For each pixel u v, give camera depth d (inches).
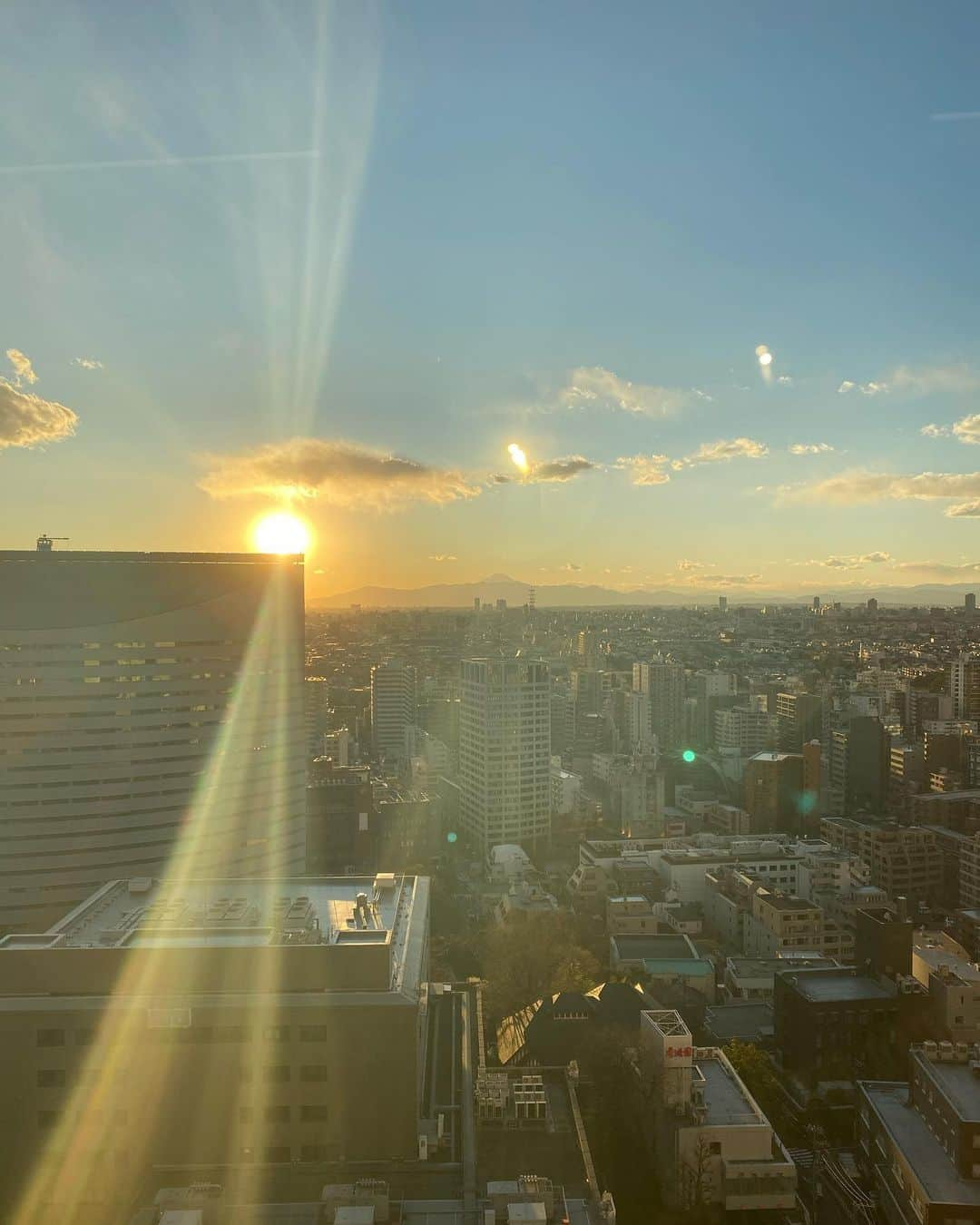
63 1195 4845.0
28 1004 5014.8
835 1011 7780.5
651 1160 5541.3
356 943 5300.2
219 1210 4183.1
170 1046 4990.2
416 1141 4958.2
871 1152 6343.5
